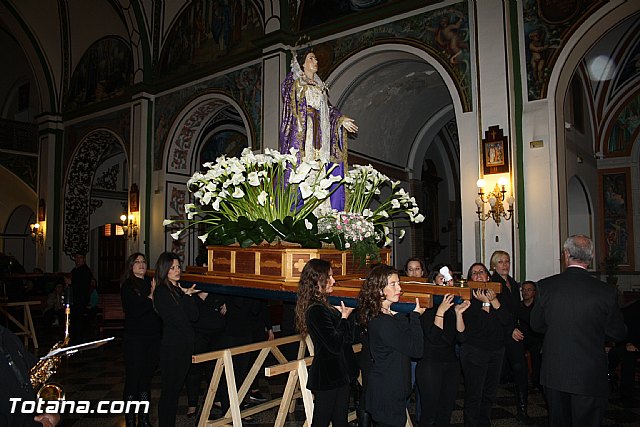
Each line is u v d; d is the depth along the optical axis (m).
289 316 6.61
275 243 4.80
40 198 19.45
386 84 12.55
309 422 4.16
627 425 5.45
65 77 19.25
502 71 9.30
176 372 4.58
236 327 5.70
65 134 19.33
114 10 17.06
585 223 14.04
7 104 24.80
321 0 11.94
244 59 13.27
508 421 5.60
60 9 18.70
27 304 10.32
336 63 11.48
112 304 11.34
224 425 4.90
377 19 10.96
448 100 14.55
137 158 15.91
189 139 15.98
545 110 9.07
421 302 3.63
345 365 3.84
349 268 4.99
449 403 4.27
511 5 9.51
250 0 13.42
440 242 20.61
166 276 4.67
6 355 2.23
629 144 14.90
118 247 23.42
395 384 3.62
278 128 12.16
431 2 10.27
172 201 15.71
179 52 15.29
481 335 4.59
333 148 5.75
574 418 3.71
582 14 8.80
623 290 14.77
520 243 9.06
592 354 3.68
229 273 5.14
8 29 19.84
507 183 9.03
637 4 8.25
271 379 7.44
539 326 4.02
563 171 9.16
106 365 8.61
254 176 4.65
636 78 14.38
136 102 16.02
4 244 22.39
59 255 19.12
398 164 14.95
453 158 21.31
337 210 5.53
